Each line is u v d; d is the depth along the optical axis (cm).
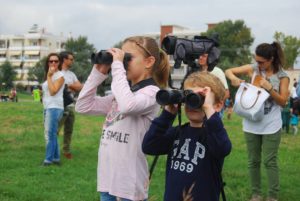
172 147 312
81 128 1427
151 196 598
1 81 7831
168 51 420
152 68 354
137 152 345
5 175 717
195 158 298
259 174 595
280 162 920
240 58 6109
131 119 346
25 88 8938
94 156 923
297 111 1430
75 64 5188
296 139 1323
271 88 554
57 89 771
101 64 362
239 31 6319
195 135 303
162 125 312
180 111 308
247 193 639
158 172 764
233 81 588
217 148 288
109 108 386
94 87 377
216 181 299
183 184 297
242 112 569
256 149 589
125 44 357
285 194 651
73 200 588
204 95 290
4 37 10831
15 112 1905
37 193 614
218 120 288
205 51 438
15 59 10681
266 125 570
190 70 436
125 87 334
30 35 10700
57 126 798
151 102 341
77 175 733
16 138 1146
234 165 863
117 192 343
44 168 771
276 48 568
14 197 597
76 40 6556
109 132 355
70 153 878
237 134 1427
